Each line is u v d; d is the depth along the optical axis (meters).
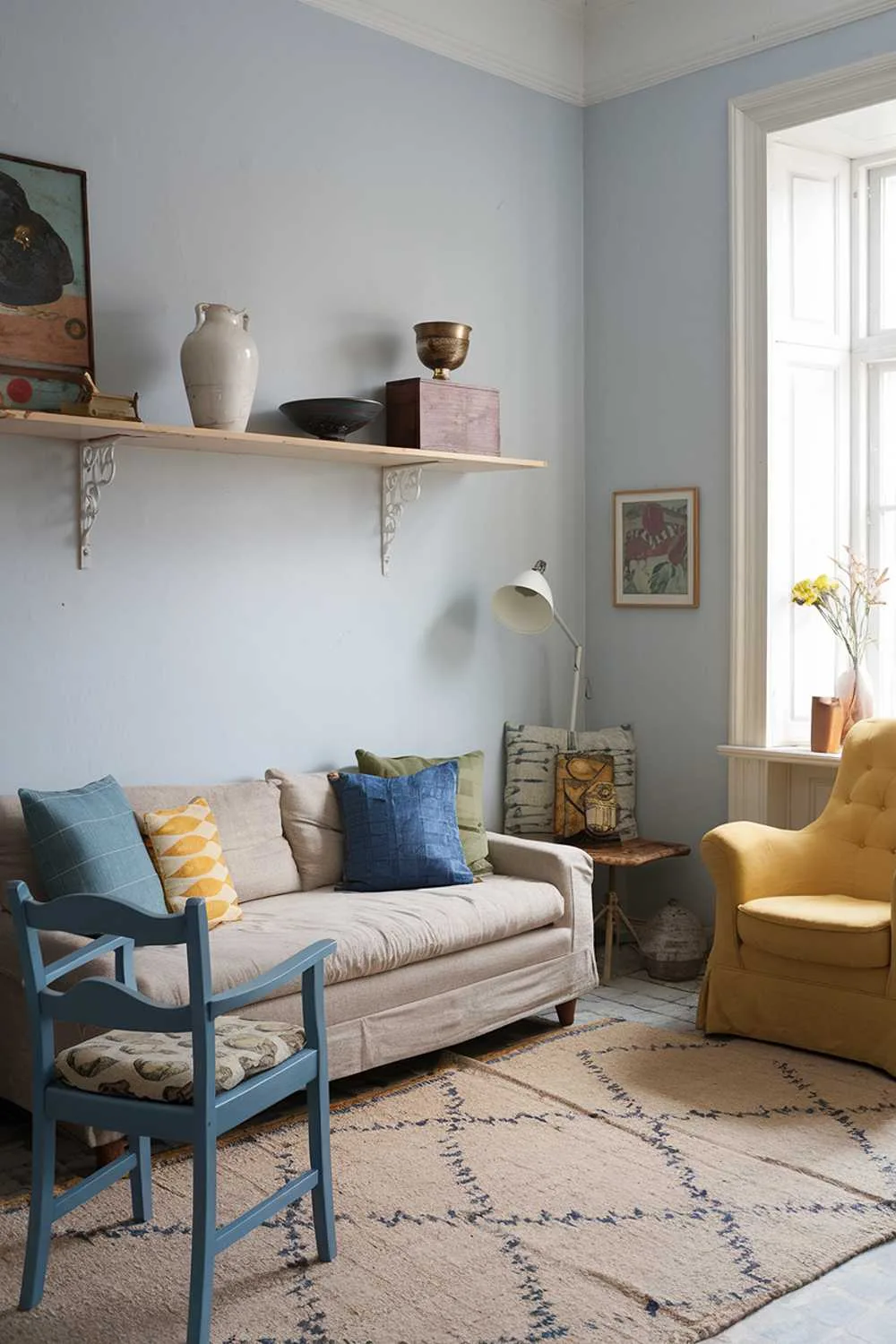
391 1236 2.53
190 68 3.70
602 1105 3.21
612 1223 2.58
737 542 4.49
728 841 3.71
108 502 3.57
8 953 2.97
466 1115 3.16
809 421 4.55
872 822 3.83
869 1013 3.41
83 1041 2.52
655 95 4.69
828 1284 2.37
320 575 4.09
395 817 3.78
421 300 4.37
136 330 3.60
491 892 3.67
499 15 4.55
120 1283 2.36
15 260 3.34
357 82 4.14
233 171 3.82
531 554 4.81
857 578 4.49
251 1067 2.24
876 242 4.59
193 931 2.07
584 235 4.96
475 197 4.54
